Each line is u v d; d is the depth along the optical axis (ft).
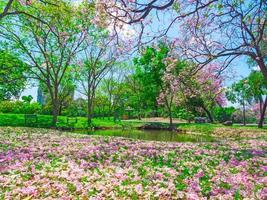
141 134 105.09
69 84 146.41
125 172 27.45
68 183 23.49
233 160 36.58
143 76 149.38
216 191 22.15
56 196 20.97
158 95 159.94
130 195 20.81
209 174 27.94
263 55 61.16
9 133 68.33
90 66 133.39
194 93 79.05
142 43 40.37
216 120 205.16
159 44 48.98
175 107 187.21
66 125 116.67
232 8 47.39
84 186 22.61
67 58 112.47
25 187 22.79
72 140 56.18
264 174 28.99
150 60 136.26
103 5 32.96
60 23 94.02
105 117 224.94
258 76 127.24
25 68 109.09
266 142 67.97
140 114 213.46
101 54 129.90
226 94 164.55
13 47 107.76
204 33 50.72
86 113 225.15
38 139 56.75
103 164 31.99
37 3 88.84
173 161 35.17
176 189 22.11
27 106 190.70
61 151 40.09
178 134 111.45
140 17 32.53
